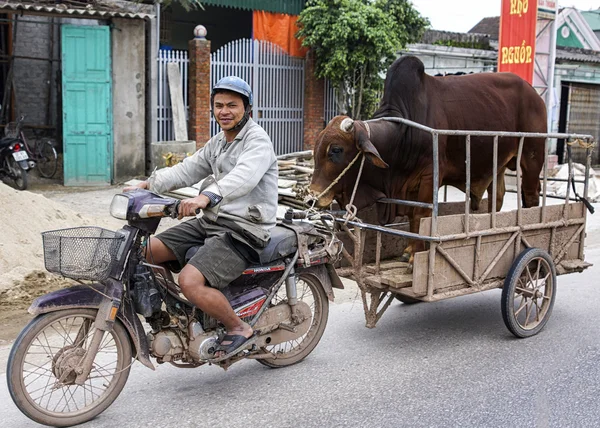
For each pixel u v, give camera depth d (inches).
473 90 239.5
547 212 216.4
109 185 488.7
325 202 198.4
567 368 182.4
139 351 146.3
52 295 139.5
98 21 489.1
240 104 153.2
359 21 547.8
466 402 159.9
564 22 819.4
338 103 595.8
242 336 155.4
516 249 207.3
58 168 520.4
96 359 180.4
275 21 586.9
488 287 200.1
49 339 193.9
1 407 152.4
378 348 196.1
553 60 563.8
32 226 270.4
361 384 169.6
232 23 755.4
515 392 166.2
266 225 158.1
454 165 235.8
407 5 594.2
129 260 144.9
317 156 200.7
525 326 208.5
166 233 159.8
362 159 197.8
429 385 169.6
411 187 222.4
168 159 430.6
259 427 145.5
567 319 225.8
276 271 168.9
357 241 192.9
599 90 801.6
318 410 154.4
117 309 142.2
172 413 151.3
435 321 223.1
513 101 251.0
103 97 481.7
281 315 170.6
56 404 153.9
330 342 200.8
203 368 179.2
